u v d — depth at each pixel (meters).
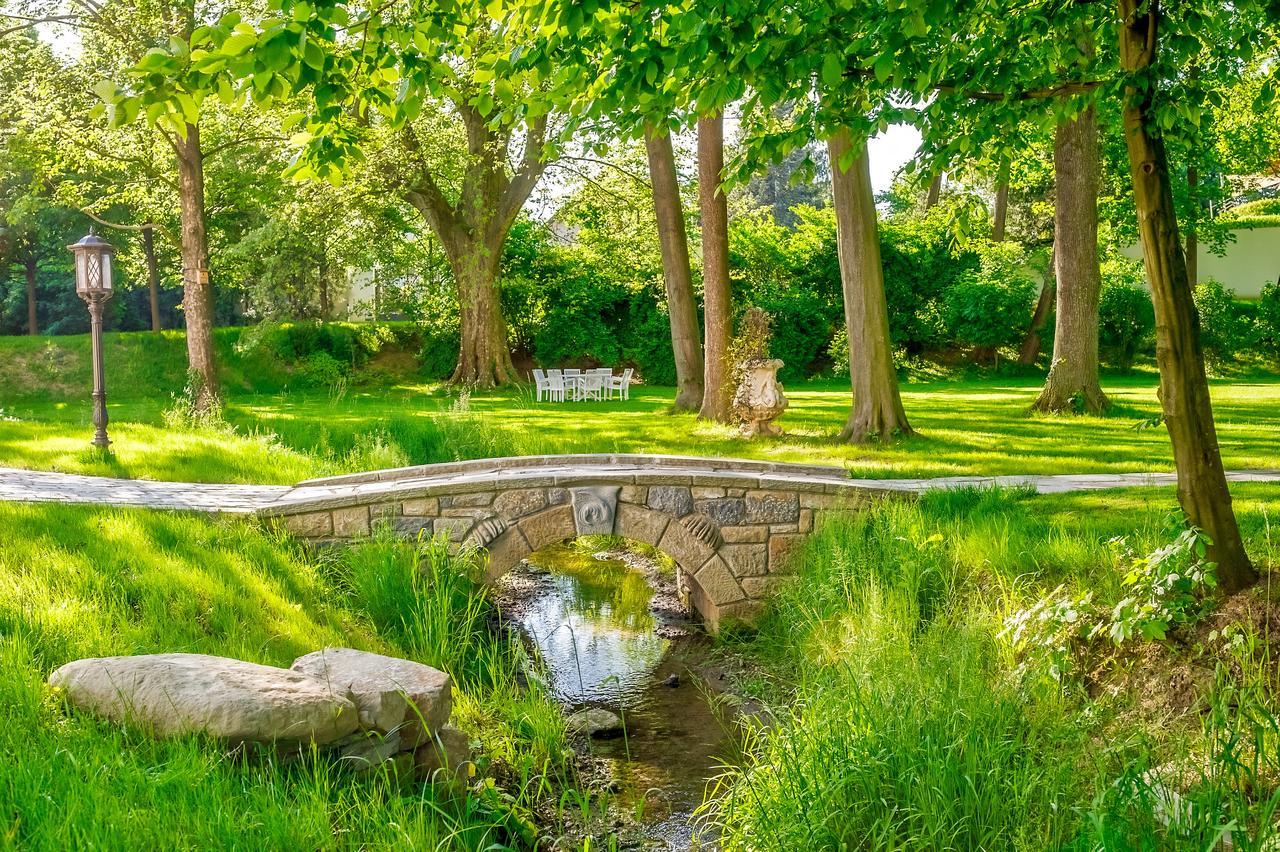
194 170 18.86
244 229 30.47
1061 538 8.38
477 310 30.44
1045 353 36.88
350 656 6.18
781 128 6.91
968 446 15.09
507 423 18.92
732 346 16.89
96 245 12.36
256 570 8.40
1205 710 5.77
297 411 21.16
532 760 6.85
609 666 9.25
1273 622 5.86
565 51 5.56
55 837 3.75
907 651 7.07
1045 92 6.38
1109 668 6.53
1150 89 5.94
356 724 5.29
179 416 16.36
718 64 5.64
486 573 9.80
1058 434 16.41
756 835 5.62
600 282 36.06
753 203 40.56
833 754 5.74
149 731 4.74
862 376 15.92
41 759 4.30
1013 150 7.59
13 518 8.20
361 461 13.62
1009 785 5.26
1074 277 19.19
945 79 6.54
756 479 9.98
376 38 4.92
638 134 6.31
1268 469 12.00
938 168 7.21
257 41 4.12
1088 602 6.54
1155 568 6.14
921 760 5.55
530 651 9.57
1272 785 4.77
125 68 4.21
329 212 25.81
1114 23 6.75
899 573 8.72
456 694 7.61
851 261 15.73
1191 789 4.80
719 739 7.63
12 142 20.75
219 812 4.16
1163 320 6.14
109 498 9.67
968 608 7.98
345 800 4.93
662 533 9.96
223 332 32.12
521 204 29.59
